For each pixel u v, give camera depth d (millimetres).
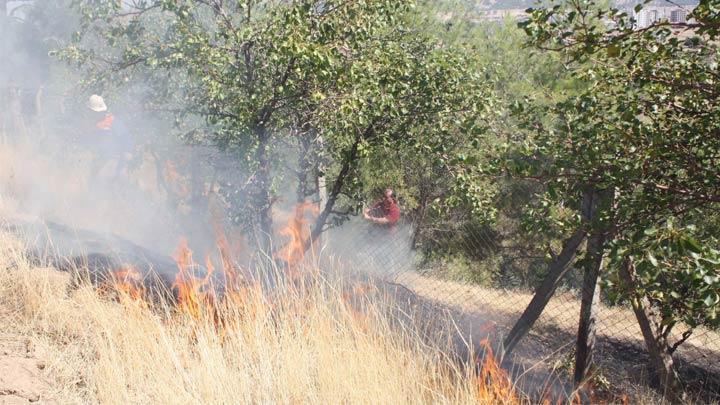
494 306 7422
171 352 4477
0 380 4164
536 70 8617
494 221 6773
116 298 5660
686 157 4617
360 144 7082
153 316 5086
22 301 5250
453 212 8008
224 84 6730
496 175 5211
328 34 6582
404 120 7297
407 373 4785
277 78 6867
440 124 7113
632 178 4645
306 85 6891
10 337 4801
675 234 3867
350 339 4961
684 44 4664
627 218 4723
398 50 7184
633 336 7262
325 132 7078
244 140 6941
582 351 6211
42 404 4066
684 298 4621
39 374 4375
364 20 6688
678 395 6141
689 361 7012
